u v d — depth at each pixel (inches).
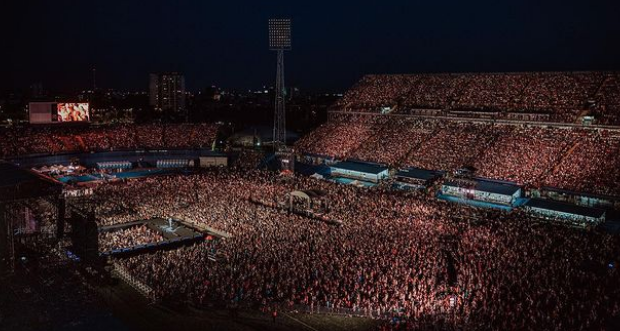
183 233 2471.7
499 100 4121.6
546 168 3203.7
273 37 4239.7
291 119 7805.1
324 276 1787.6
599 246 2075.5
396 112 4488.2
